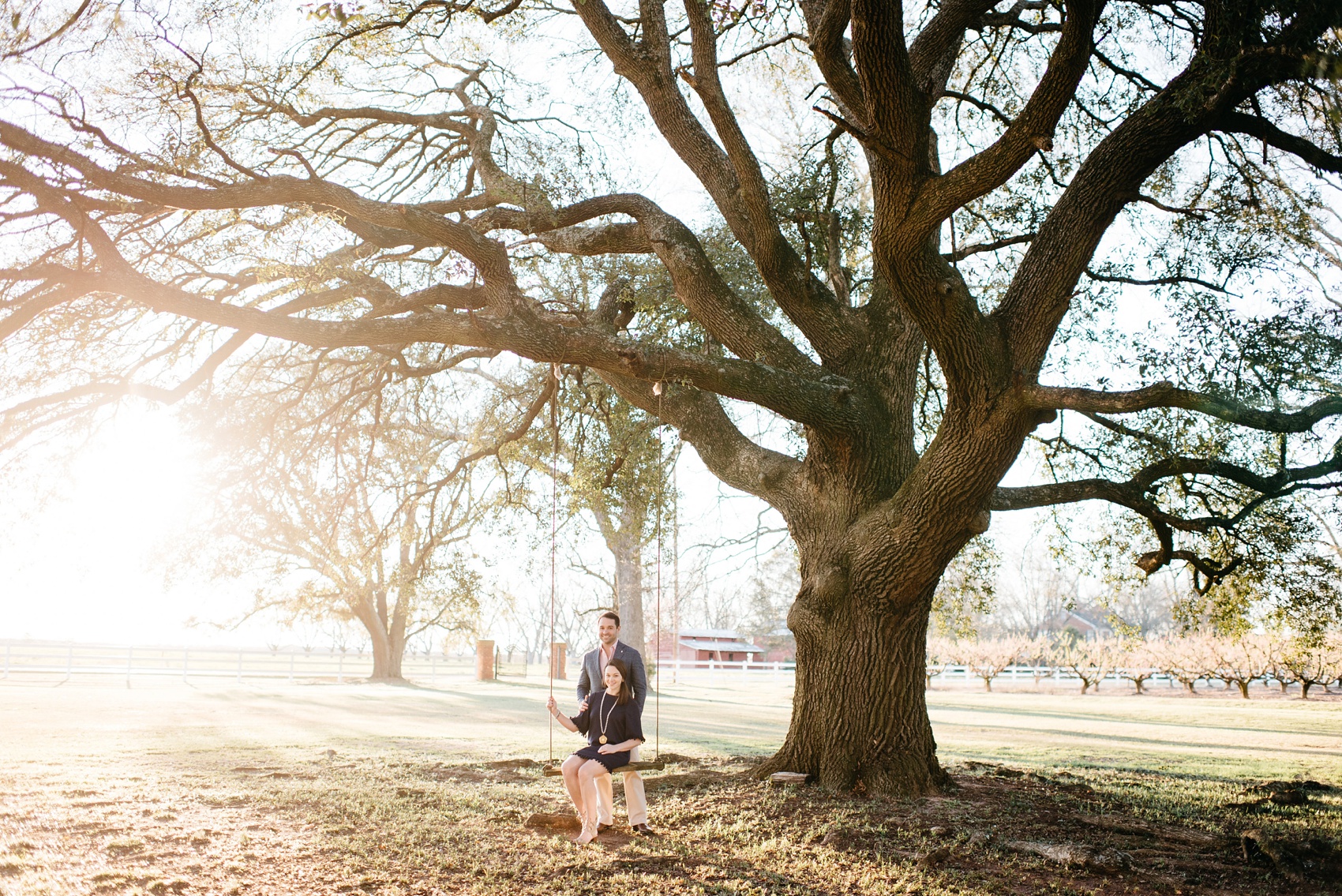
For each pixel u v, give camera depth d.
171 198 8.44
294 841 6.97
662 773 10.59
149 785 9.45
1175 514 10.78
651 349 8.91
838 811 8.20
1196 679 41.97
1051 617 83.44
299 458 13.49
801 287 10.43
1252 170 10.15
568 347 8.78
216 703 22.00
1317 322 8.57
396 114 12.59
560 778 10.14
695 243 10.79
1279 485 8.98
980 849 7.07
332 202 8.95
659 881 6.00
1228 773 12.99
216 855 6.48
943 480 8.81
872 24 6.55
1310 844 7.03
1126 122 8.26
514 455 15.22
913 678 9.60
